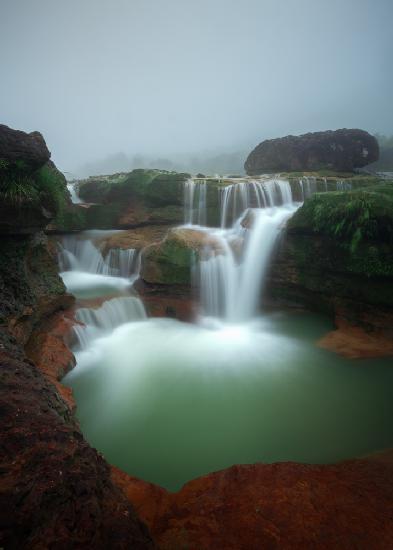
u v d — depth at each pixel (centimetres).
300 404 737
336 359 897
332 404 734
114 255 1454
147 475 564
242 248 1274
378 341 950
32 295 811
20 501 246
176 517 407
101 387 781
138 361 901
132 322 1155
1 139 677
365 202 965
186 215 1602
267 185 1563
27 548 223
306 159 2144
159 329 1106
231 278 1239
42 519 243
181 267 1225
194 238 1302
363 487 446
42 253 943
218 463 589
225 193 1545
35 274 900
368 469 490
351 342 962
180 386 797
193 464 587
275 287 1238
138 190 1641
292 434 654
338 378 821
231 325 1148
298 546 353
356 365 867
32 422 333
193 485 472
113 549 250
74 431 349
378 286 978
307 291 1167
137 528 287
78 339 926
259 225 1299
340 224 1005
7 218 708
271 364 884
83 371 840
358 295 1021
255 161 2344
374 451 604
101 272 1484
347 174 1977
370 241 973
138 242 1459
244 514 399
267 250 1239
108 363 886
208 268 1218
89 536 250
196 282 1223
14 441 300
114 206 1667
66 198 1586
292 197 1593
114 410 712
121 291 1266
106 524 267
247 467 493
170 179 1602
